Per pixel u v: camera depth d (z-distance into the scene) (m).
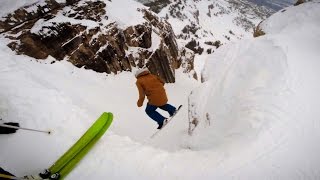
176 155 4.87
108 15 13.21
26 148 4.87
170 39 18.20
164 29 17.77
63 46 10.68
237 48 7.74
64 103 6.27
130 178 4.34
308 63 5.75
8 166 4.49
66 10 11.64
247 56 6.80
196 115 6.70
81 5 12.17
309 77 5.42
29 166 4.56
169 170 4.46
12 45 9.52
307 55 6.02
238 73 6.46
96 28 11.84
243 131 4.81
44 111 5.79
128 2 15.58
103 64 11.79
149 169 4.52
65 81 9.45
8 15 10.00
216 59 8.23
